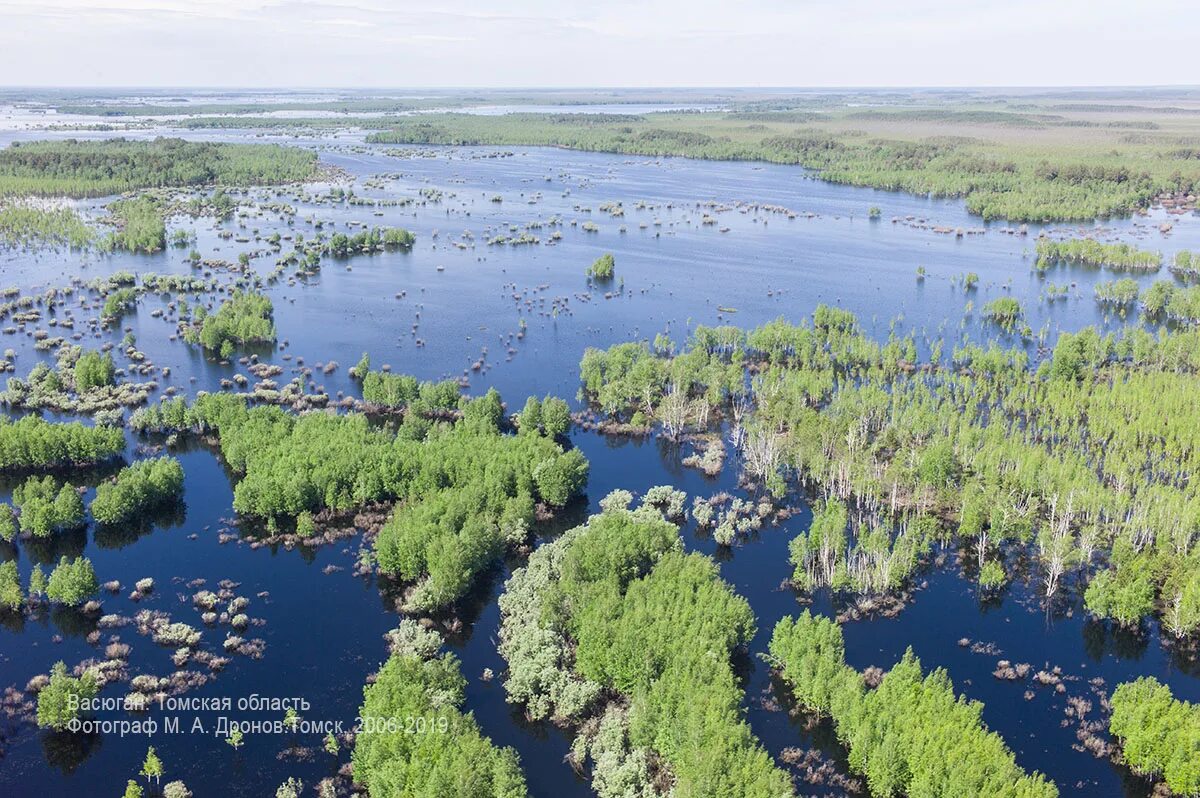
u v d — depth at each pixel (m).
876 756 110.56
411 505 169.38
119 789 113.31
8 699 127.81
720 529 173.25
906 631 148.38
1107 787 115.50
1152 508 169.88
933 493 190.50
